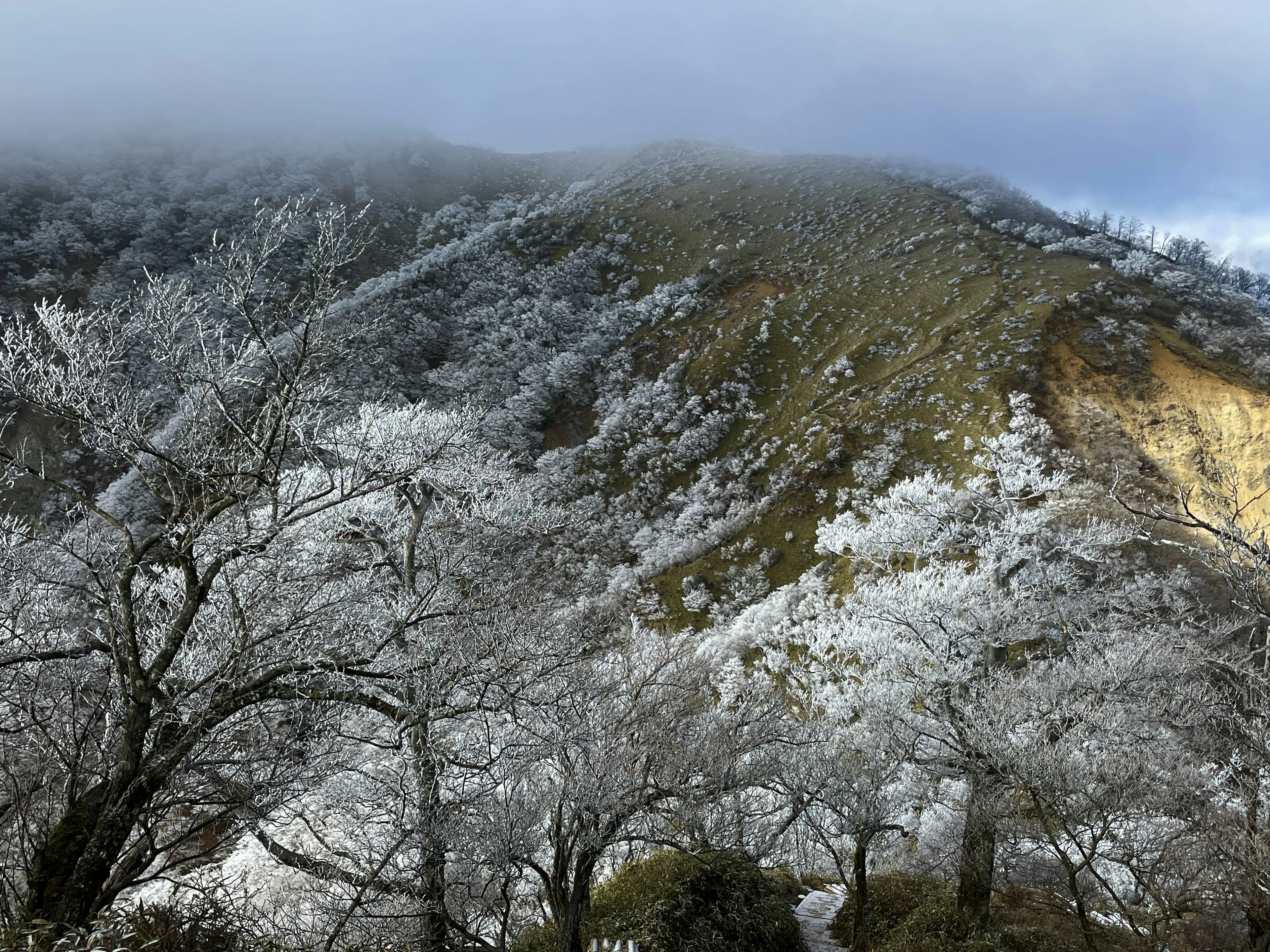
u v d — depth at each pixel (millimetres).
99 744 5719
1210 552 8031
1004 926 12797
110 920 4668
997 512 20109
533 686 7586
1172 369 51969
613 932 10086
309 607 6469
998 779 11578
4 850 4980
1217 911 10211
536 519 12773
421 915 6926
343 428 7852
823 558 48719
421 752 7020
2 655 5152
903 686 15461
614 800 7926
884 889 14812
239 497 5785
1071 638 16422
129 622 5203
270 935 6398
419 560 10656
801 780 11844
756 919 11422
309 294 6402
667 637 11812
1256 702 10117
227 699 5387
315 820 8188
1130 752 10469
